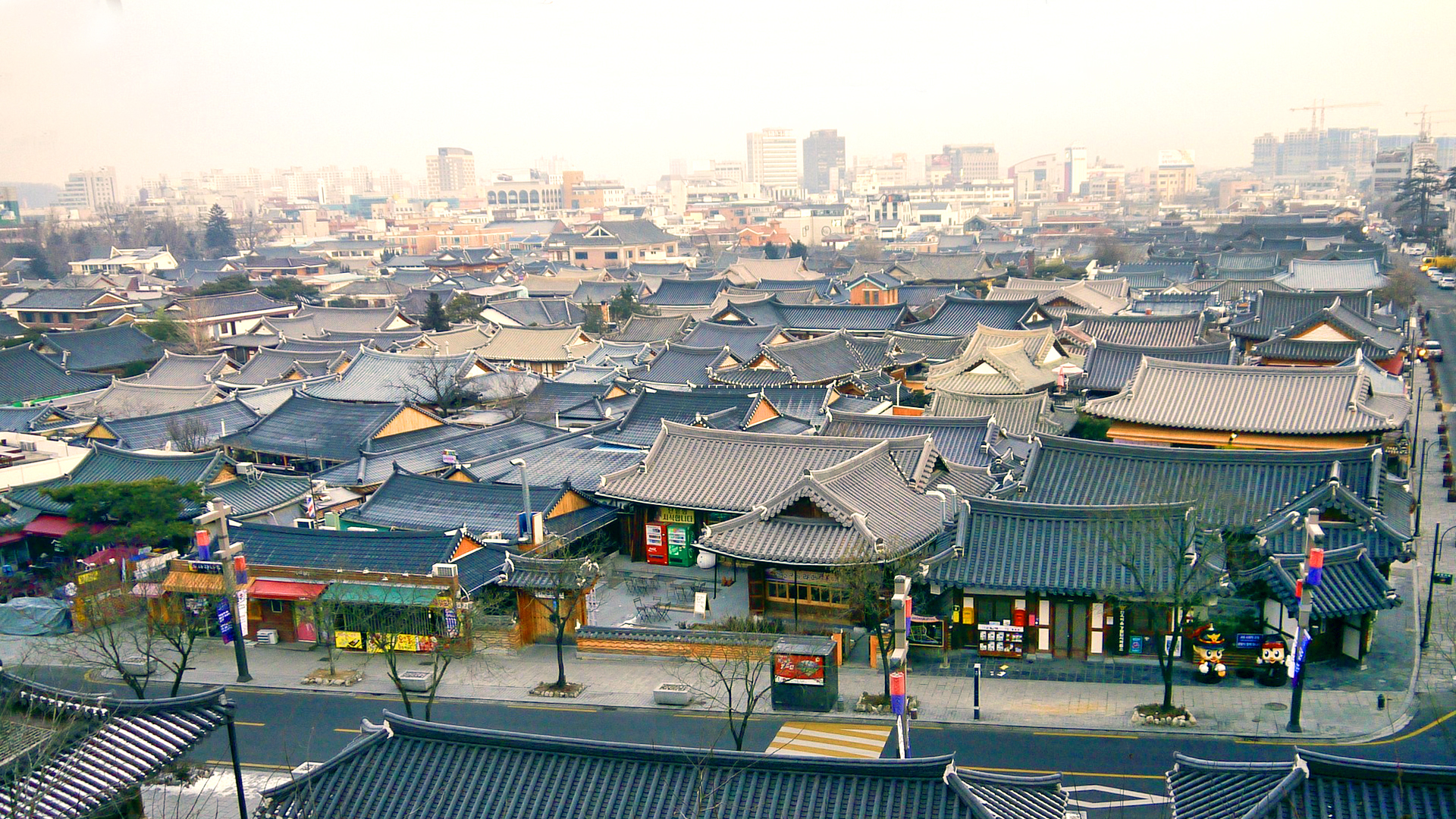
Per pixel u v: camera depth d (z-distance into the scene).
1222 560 43.88
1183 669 43.72
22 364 106.12
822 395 81.75
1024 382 83.38
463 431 82.19
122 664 44.94
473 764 27.12
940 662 45.47
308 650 49.91
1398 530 46.34
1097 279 163.50
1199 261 176.88
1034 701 41.47
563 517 58.25
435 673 41.59
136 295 190.38
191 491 58.31
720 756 26.39
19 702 29.44
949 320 120.25
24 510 64.69
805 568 48.62
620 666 46.81
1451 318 138.12
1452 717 38.78
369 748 27.78
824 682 41.00
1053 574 43.84
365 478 70.06
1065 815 27.72
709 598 53.62
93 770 27.23
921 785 25.22
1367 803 23.89
